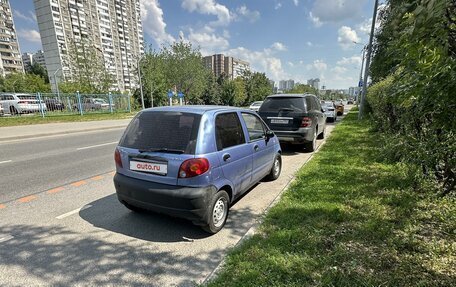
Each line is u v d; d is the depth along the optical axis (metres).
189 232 3.40
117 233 3.36
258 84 63.81
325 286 2.25
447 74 1.72
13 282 2.45
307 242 2.90
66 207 4.14
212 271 2.61
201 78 49.81
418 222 3.27
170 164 3.08
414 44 1.79
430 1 1.41
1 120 15.93
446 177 3.18
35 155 8.08
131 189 3.31
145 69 41.44
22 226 3.52
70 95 21.41
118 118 21.94
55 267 2.68
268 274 2.40
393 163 5.53
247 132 4.26
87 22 76.56
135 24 96.31
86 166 6.73
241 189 4.05
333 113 17.75
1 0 80.88
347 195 4.16
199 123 3.24
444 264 2.51
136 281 2.48
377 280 2.30
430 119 2.63
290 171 6.22
